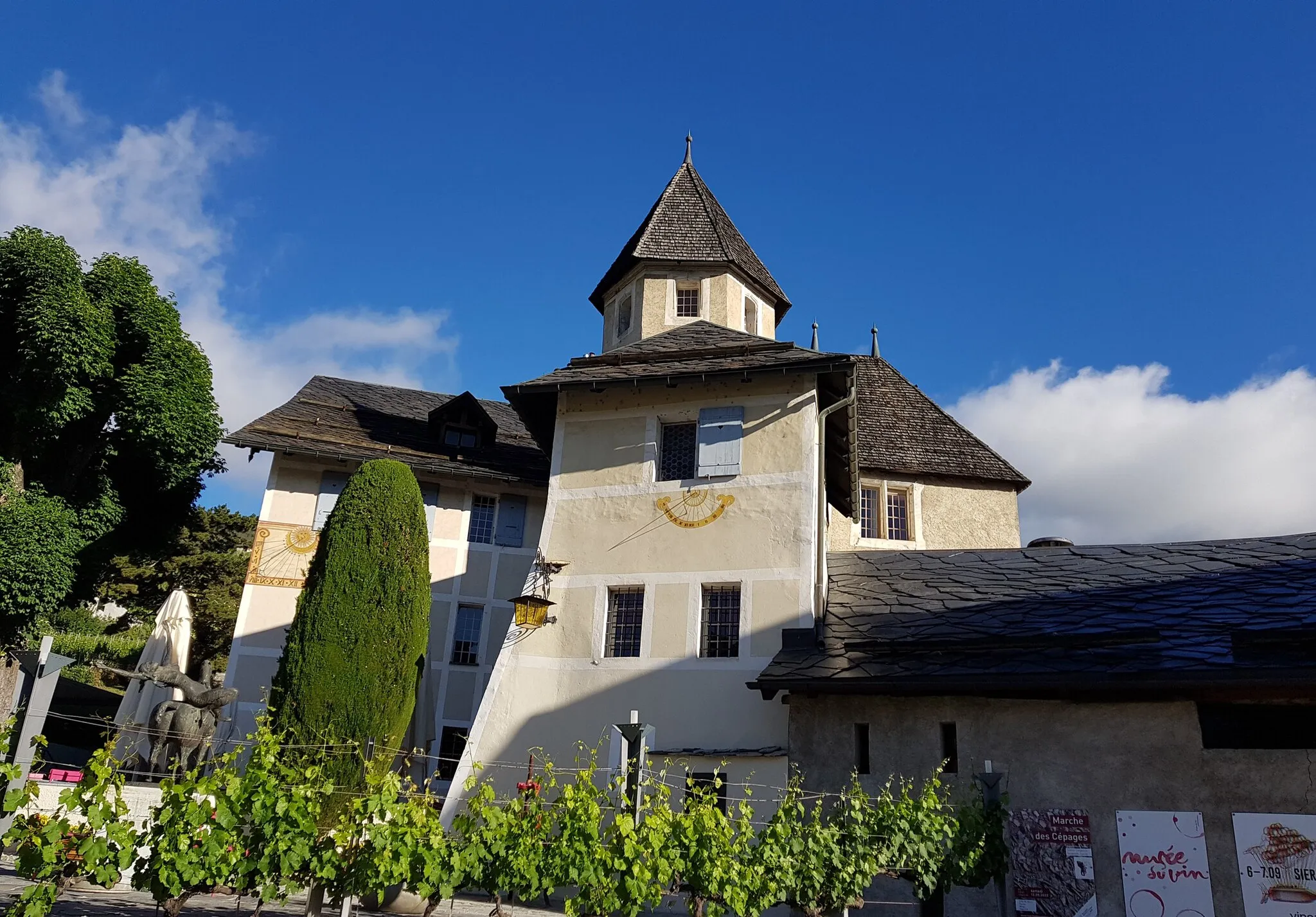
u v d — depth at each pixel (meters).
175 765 7.98
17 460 22.09
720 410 16.47
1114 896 10.89
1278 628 11.35
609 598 15.84
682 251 23.33
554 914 11.70
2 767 6.87
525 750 14.98
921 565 17.00
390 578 15.86
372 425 23.25
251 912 9.83
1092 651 12.00
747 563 15.20
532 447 24.58
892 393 26.17
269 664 19.77
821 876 8.73
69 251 22.38
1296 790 10.50
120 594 37.00
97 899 9.73
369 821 7.54
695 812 8.42
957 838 9.80
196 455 24.36
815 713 12.98
